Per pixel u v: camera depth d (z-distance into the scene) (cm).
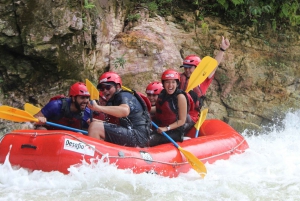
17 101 1005
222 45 976
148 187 612
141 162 663
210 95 1267
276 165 769
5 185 601
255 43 1355
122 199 573
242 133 1225
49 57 991
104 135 688
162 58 1179
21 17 963
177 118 773
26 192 579
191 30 1300
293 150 898
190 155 707
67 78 1050
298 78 1365
